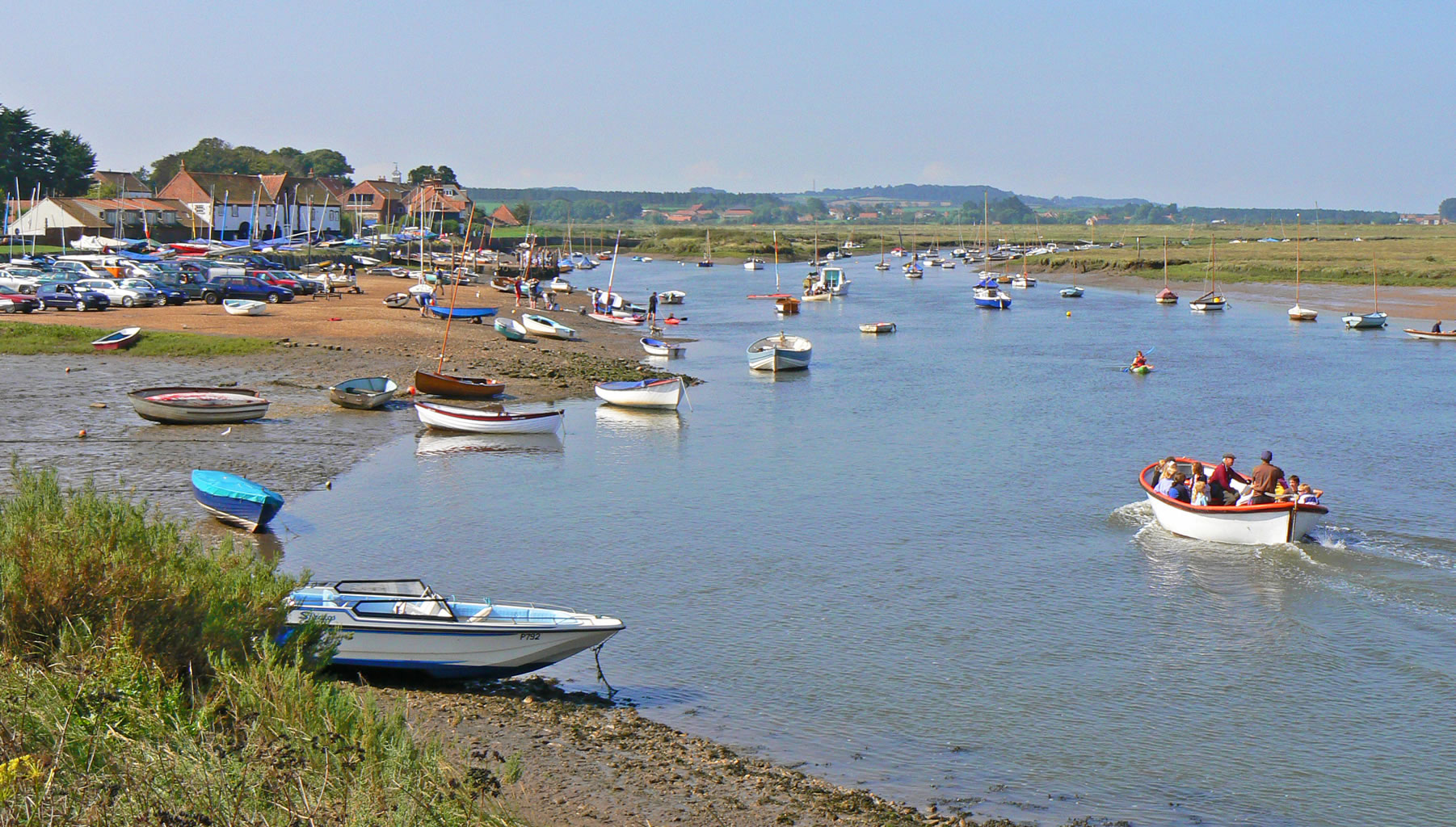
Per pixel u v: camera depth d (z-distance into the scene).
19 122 163.25
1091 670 21.20
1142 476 34.12
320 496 33.66
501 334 73.38
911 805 15.87
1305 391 58.38
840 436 45.34
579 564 27.41
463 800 12.17
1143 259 174.75
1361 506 33.25
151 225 150.12
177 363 56.31
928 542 29.86
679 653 21.81
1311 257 170.00
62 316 70.88
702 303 123.69
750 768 16.73
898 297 137.62
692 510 32.88
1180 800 16.34
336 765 11.95
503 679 20.08
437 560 27.41
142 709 12.23
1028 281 153.88
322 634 16.42
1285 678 20.86
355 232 191.38
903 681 20.62
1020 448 42.69
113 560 14.41
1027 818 15.57
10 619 13.69
